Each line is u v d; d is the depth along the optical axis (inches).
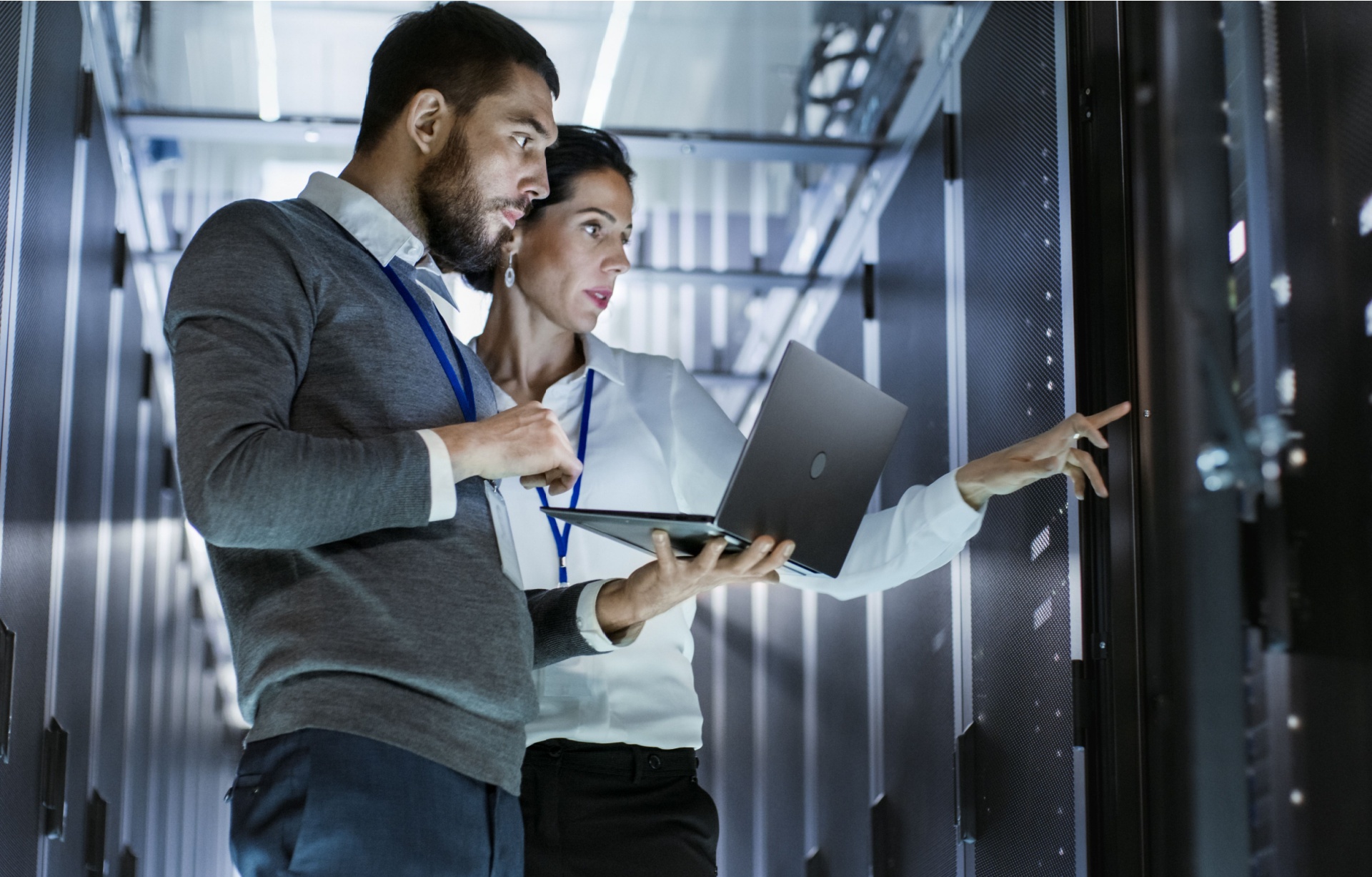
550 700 87.3
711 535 67.6
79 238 152.9
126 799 175.0
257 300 60.7
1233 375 91.8
